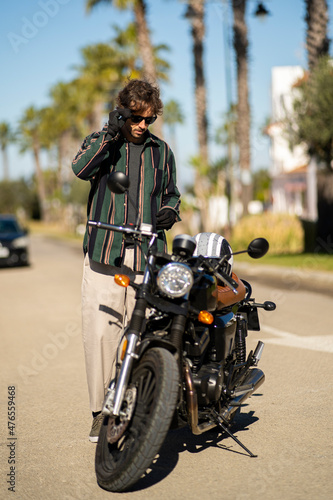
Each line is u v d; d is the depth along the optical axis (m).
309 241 28.98
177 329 4.79
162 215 5.47
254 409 6.73
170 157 5.77
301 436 5.86
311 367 8.43
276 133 28.41
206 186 40.03
